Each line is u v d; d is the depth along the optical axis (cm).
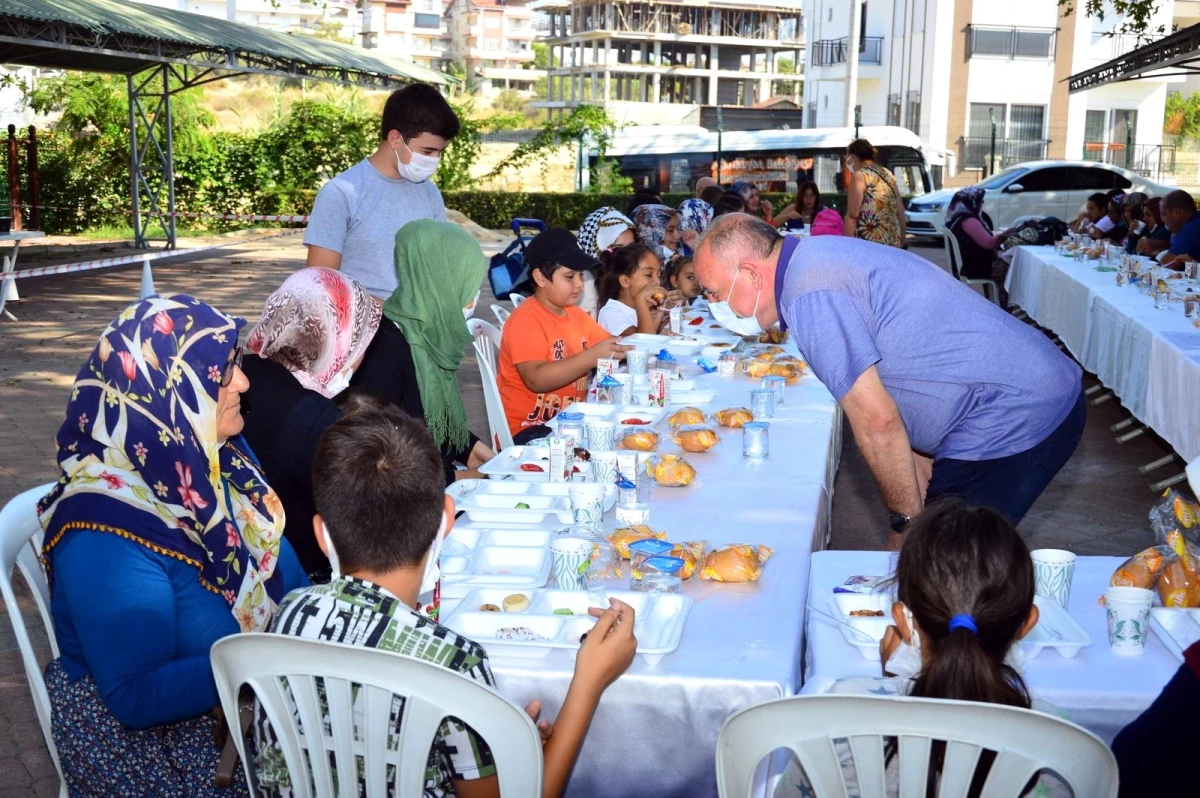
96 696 199
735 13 8231
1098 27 3388
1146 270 860
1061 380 316
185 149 2147
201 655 199
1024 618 171
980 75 3359
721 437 382
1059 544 520
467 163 2300
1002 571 168
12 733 334
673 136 2247
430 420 380
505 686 212
